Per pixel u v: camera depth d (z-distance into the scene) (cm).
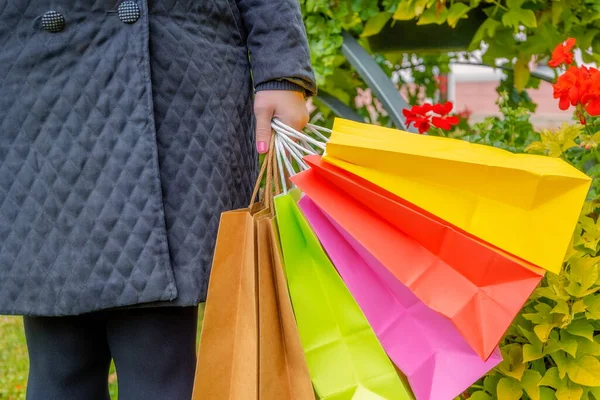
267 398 147
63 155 146
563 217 140
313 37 308
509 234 142
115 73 146
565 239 140
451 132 408
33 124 146
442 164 142
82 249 146
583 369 183
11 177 147
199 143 155
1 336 374
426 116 260
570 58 221
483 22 309
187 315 163
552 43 312
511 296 140
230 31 166
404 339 150
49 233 147
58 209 146
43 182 146
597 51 318
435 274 144
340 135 149
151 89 147
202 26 159
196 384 147
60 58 145
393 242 145
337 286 149
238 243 146
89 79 146
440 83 513
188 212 154
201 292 154
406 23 324
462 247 141
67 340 161
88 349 165
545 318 188
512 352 195
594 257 191
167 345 160
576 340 190
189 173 154
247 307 146
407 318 151
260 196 178
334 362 149
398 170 145
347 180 144
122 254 147
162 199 151
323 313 150
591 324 193
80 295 147
